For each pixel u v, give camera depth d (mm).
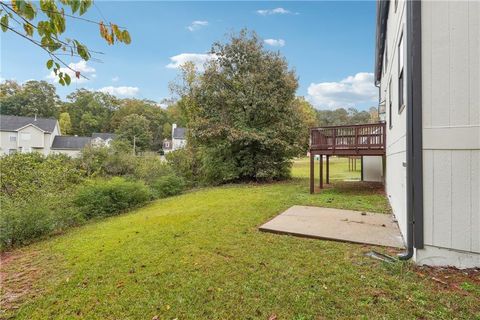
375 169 11742
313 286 2764
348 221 5172
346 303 2443
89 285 3068
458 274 2936
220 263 3436
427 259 3199
